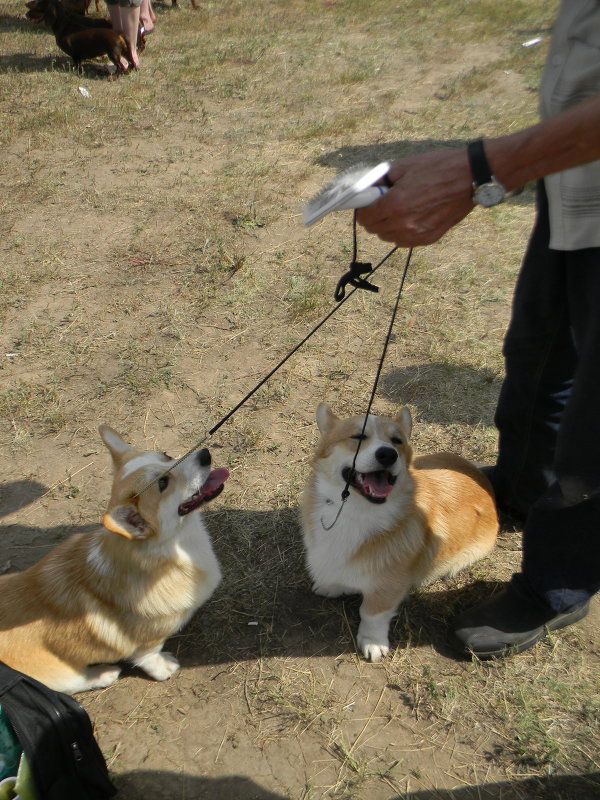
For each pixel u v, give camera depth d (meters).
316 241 2.78
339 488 1.55
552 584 1.50
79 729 1.27
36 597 1.47
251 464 1.93
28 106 3.97
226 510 1.83
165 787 1.38
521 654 1.55
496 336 2.30
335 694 1.50
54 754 1.24
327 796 1.37
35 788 1.24
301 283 2.52
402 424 1.63
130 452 1.57
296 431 2.01
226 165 3.37
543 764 1.40
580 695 1.49
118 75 4.54
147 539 1.44
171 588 1.47
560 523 1.46
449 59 5.07
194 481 1.48
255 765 1.41
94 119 3.87
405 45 5.39
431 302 2.44
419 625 1.62
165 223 2.89
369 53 5.17
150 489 1.44
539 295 1.46
